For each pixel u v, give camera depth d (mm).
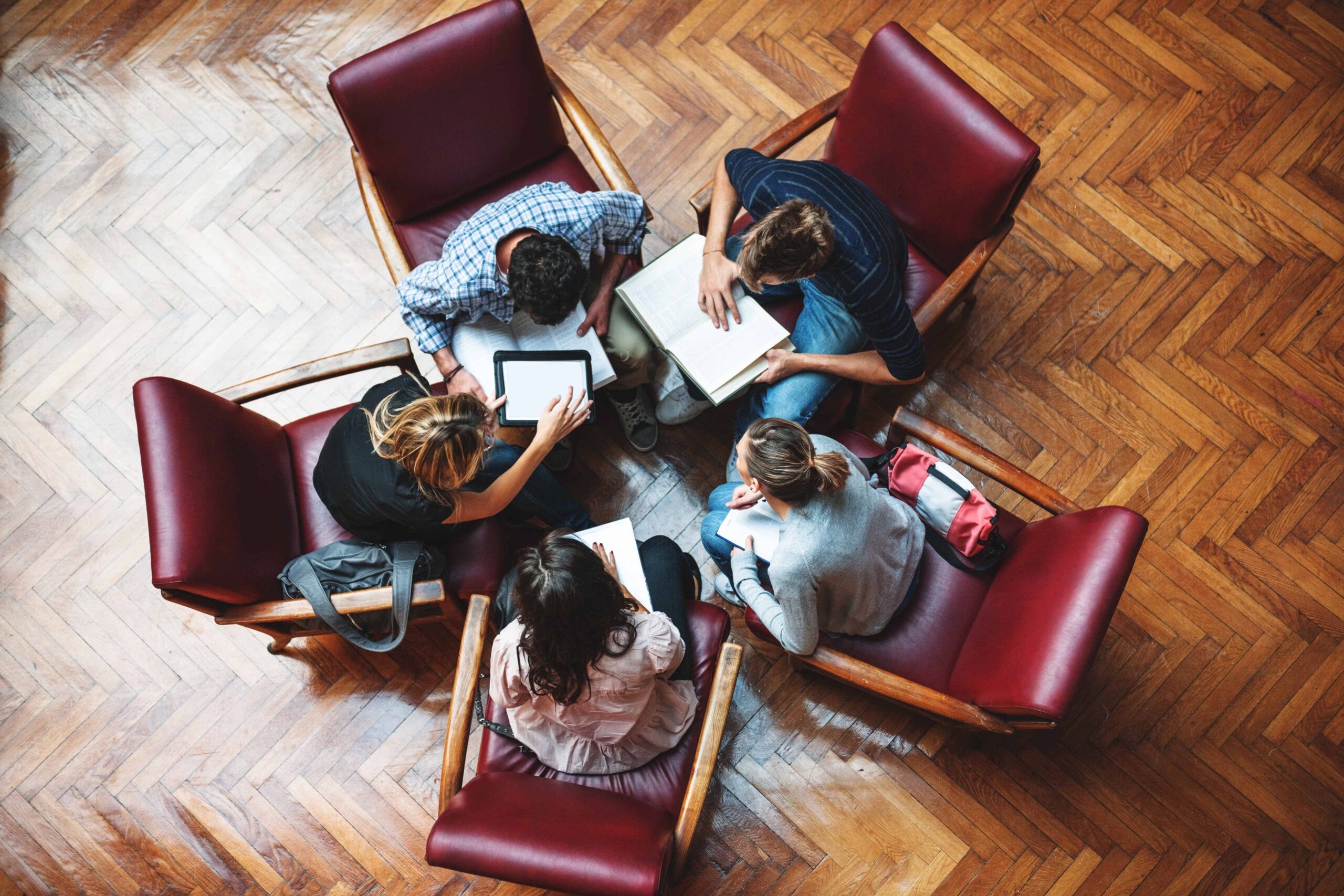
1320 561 2645
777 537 2139
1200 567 2652
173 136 3125
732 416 2848
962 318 2900
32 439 2859
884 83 2178
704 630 2170
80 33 3221
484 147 2428
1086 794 2479
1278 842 2430
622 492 2791
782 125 3090
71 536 2773
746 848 2473
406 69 2207
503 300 2236
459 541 2188
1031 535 2039
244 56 3199
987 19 3158
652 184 3078
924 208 2314
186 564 1823
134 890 2484
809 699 2584
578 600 1590
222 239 3035
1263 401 2787
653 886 1547
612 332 2426
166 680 2646
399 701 2625
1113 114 3051
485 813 1721
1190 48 3098
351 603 2006
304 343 2953
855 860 2455
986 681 1827
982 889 2422
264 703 2627
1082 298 2898
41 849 2512
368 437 1984
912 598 2160
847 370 2264
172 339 2951
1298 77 3059
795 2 3199
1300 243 2914
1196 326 2859
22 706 2625
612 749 1987
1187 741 2516
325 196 3074
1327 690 2541
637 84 3146
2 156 3109
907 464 2105
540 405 2174
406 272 2361
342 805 2541
